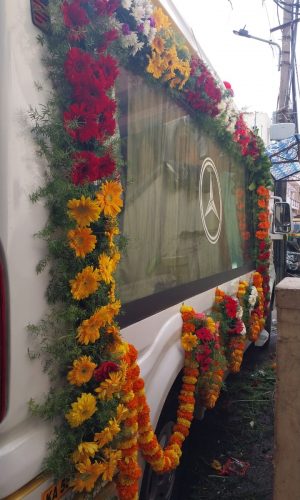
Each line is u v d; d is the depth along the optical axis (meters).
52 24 1.61
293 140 8.37
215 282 3.81
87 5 1.76
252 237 5.38
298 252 16.91
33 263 1.54
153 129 2.56
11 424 1.47
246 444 3.99
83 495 1.75
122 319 2.16
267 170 5.35
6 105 1.45
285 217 6.61
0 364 1.44
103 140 1.75
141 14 2.11
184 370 2.83
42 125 1.55
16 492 1.50
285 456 1.93
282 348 1.92
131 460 1.92
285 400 1.92
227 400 4.75
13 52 1.47
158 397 2.42
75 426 1.63
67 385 1.68
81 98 1.65
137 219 2.39
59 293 1.62
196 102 3.04
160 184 2.68
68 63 1.62
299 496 1.91
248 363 6.08
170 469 2.49
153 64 2.34
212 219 3.79
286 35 13.30
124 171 2.22
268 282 5.66
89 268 1.66
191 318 2.89
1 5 1.45
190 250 3.22
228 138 4.02
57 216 1.61
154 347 2.47
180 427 2.75
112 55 2.00
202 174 3.49
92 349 1.74
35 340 1.54
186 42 2.87
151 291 2.54
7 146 1.45
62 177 1.63
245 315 4.52
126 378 1.89
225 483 3.40
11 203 1.46
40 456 1.56
